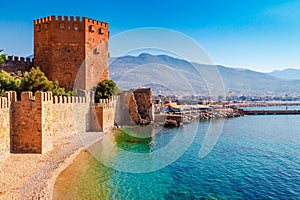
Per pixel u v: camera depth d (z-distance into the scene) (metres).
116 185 22.34
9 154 27.45
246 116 99.44
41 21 58.19
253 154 35.69
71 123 41.72
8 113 27.20
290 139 48.47
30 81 43.16
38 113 28.67
